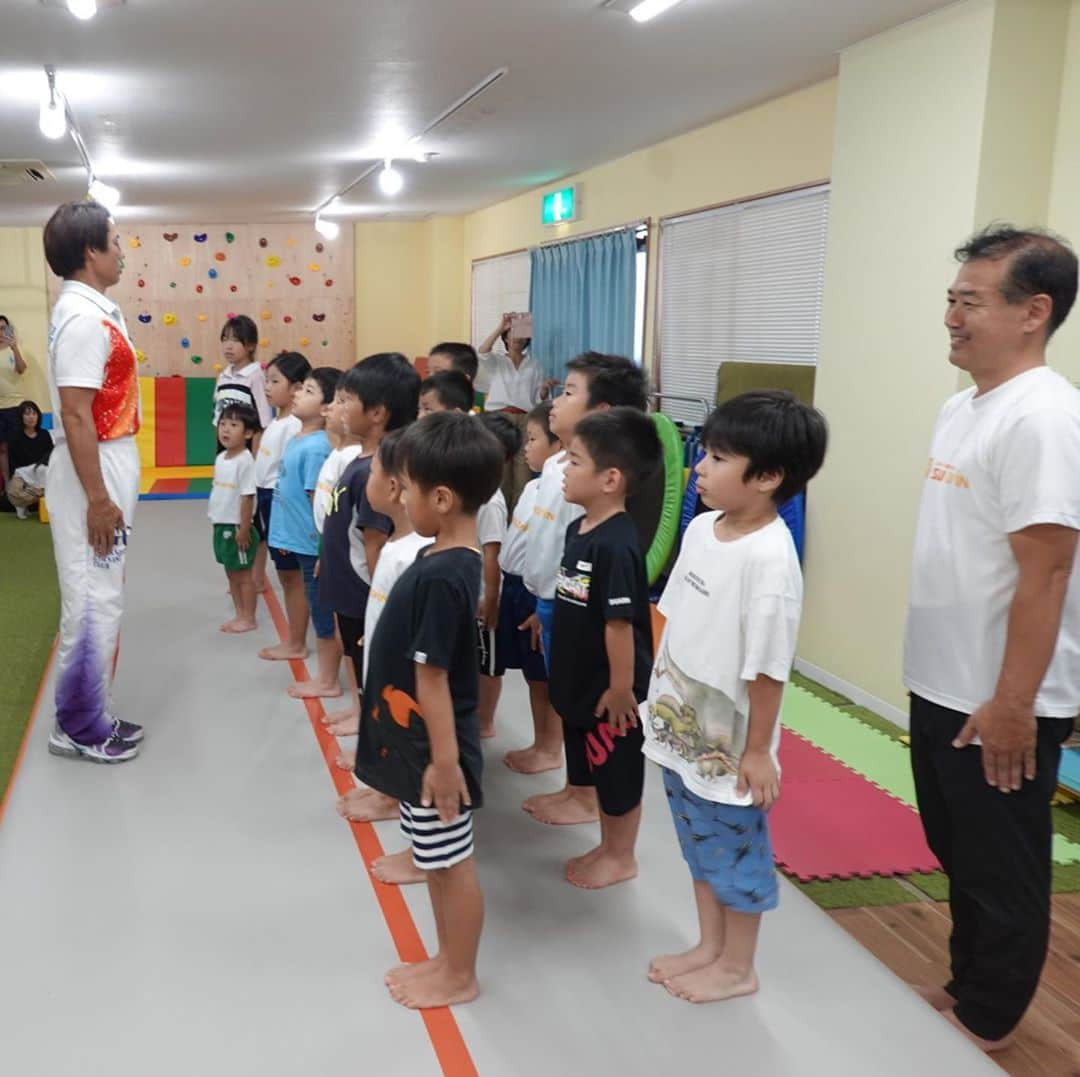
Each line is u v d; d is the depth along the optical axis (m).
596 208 6.67
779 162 4.70
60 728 2.96
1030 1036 1.93
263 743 3.12
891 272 3.55
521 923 2.20
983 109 3.14
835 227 3.85
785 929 2.22
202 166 6.59
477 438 1.78
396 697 1.80
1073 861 2.64
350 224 10.37
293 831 2.57
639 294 6.15
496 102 4.75
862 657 3.76
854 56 3.73
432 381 3.18
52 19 3.49
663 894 2.33
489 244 9.01
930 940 2.27
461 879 1.85
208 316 10.36
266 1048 1.79
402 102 4.78
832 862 2.58
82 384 2.72
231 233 10.24
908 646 1.92
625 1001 1.94
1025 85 3.16
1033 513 1.62
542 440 2.74
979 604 1.75
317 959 2.05
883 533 3.62
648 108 4.88
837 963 2.10
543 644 2.64
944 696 1.82
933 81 3.33
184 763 2.96
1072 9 3.15
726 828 1.83
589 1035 1.84
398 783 1.82
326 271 10.44
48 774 2.87
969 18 3.17
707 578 1.81
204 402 9.75
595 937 2.15
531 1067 1.75
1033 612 1.63
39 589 5.16
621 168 6.28
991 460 1.71
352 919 2.19
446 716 1.74
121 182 7.25
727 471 1.73
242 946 2.09
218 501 4.13
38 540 6.46
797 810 2.87
